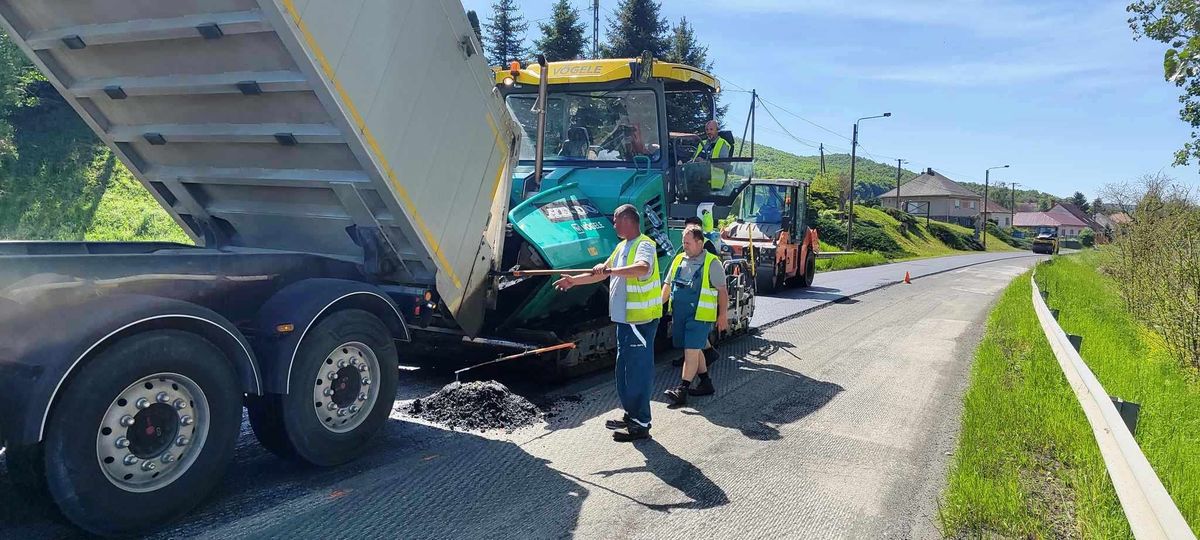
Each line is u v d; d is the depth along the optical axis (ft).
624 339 17.90
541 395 21.79
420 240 16.06
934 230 202.08
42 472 10.61
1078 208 361.71
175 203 18.21
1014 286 59.98
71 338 10.57
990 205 351.05
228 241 18.81
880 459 17.47
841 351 31.09
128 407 11.39
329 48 13.08
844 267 90.48
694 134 28.73
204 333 12.44
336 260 16.35
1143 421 19.31
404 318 17.78
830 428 19.86
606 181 24.50
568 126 26.30
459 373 22.91
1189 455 17.04
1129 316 45.93
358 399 15.34
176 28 13.34
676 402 21.40
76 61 15.31
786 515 14.01
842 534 13.34
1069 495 15.25
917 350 32.09
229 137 15.33
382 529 12.49
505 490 14.47
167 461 11.94
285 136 14.64
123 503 11.27
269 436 14.29
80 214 53.62
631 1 122.11
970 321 42.68
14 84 59.62
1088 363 27.20
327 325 14.49
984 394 22.09
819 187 170.60
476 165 17.74
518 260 21.34
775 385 24.45
